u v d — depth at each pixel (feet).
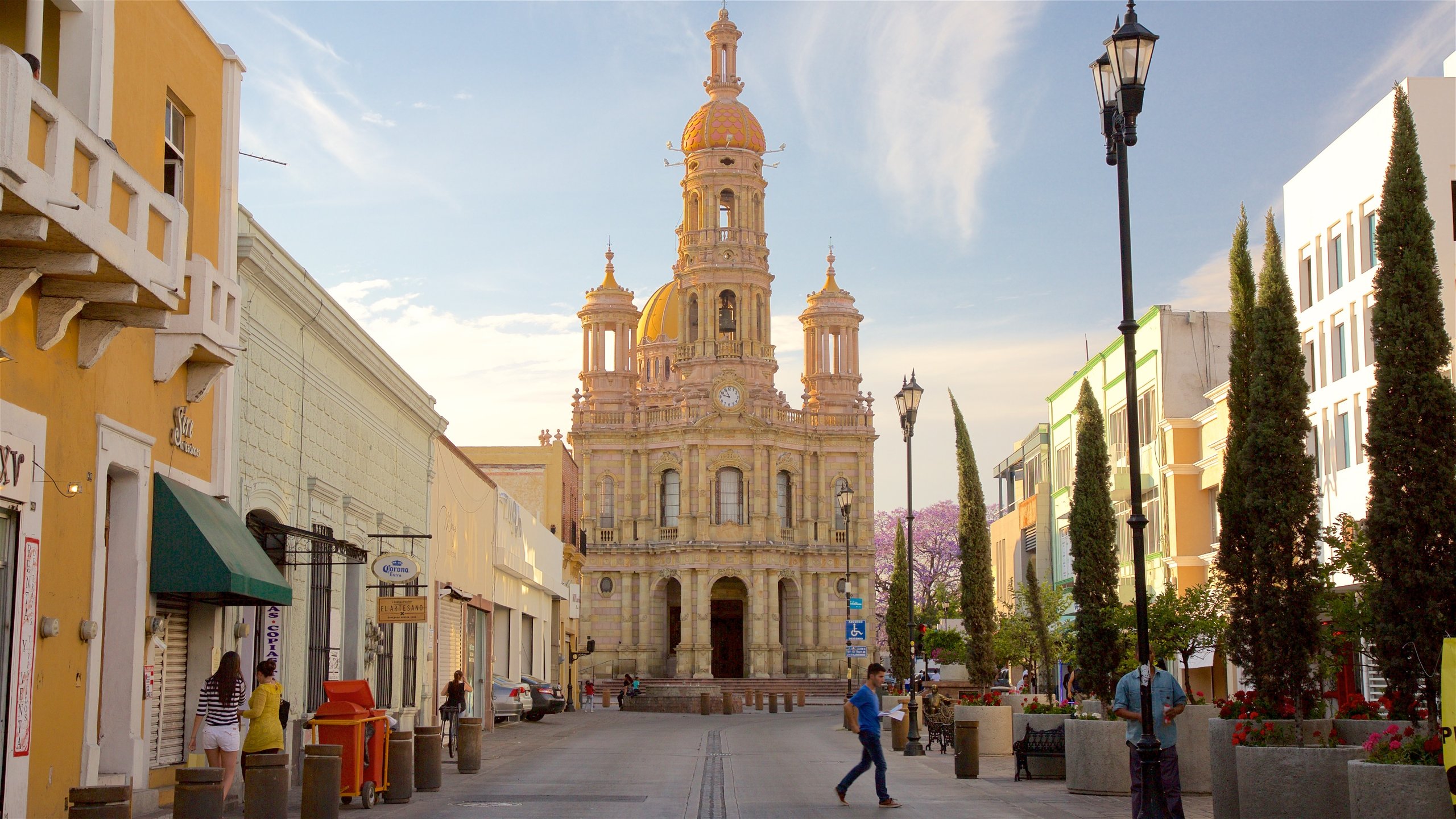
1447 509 54.60
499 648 182.39
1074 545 94.38
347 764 66.80
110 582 61.11
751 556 315.99
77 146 47.67
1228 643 67.97
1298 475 64.13
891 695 165.68
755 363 326.24
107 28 57.26
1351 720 63.77
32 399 52.34
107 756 60.29
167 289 55.36
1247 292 70.28
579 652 255.91
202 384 67.00
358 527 100.22
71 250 47.88
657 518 323.37
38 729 53.06
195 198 66.74
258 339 76.84
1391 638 55.36
